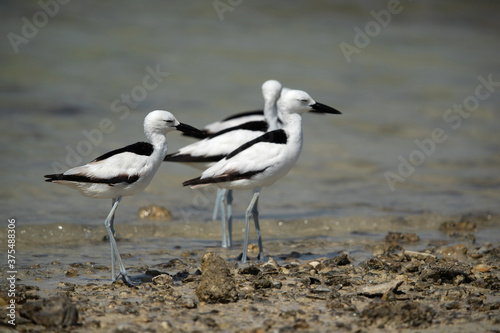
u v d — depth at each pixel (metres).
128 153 9.27
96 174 8.98
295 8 32.94
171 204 14.31
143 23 28.67
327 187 15.82
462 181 16.53
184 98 21.70
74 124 18.73
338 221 13.55
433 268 9.55
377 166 17.41
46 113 19.45
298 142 10.89
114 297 8.62
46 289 8.92
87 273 9.88
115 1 30.52
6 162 15.55
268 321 7.71
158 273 9.84
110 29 27.59
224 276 8.52
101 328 7.48
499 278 9.72
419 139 19.91
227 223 13.31
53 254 10.95
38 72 22.89
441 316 8.00
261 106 21.23
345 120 21.09
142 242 11.99
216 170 10.54
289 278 9.61
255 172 10.57
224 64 25.64
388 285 8.84
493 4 37.09
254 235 12.90
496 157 18.48
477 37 33.09
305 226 13.36
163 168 16.28
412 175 16.81
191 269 10.20
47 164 15.63
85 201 13.93
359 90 24.30
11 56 23.88
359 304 8.47
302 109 10.95
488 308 8.30
